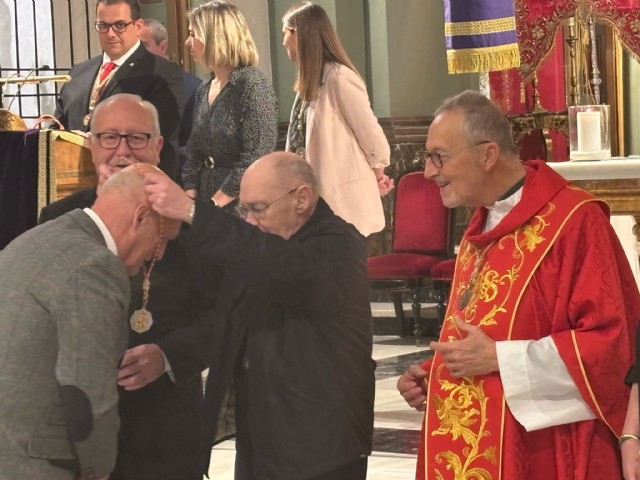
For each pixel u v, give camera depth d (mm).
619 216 5746
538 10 8086
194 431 3557
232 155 5609
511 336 3139
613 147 11086
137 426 3510
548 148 8797
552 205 3184
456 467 3189
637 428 2896
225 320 3279
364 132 5703
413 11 9812
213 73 5797
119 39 5664
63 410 2777
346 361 3270
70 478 2812
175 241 3367
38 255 2797
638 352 2869
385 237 9531
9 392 2715
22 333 2736
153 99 5586
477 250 3309
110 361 2789
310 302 3201
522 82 8211
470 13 7984
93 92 5770
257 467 3279
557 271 3145
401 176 8789
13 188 4793
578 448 3096
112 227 2912
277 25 9812
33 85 9758
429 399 3285
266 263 3092
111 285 2805
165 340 3461
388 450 5523
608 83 11086
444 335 3309
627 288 3166
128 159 3754
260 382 3262
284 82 9828
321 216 3287
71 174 4871
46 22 9883
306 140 5789
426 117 9742
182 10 10102
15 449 2717
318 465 3223
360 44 9719
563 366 3043
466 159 3158
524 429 3117
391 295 8977
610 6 7828
